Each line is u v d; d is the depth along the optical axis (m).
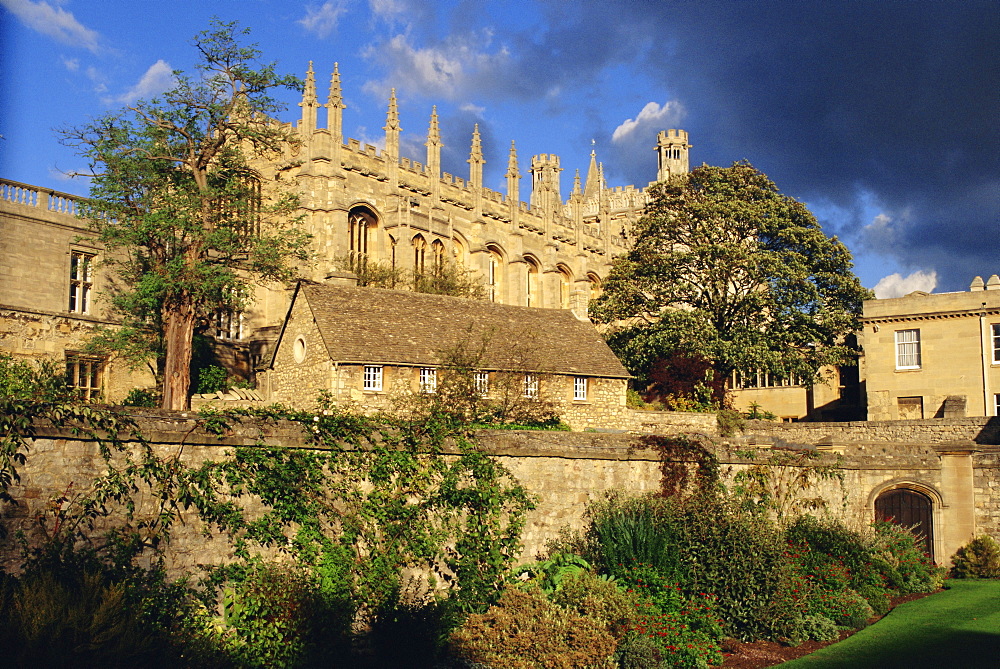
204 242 46.66
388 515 20.75
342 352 38.38
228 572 18.08
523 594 21.12
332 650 17.36
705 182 63.22
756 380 72.00
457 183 87.56
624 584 22.19
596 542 24.12
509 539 23.12
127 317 48.16
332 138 74.62
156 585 16.98
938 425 45.62
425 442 21.97
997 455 31.14
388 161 79.75
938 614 24.03
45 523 15.84
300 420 20.00
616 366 46.22
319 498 19.70
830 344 60.12
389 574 20.08
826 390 69.12
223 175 50.38
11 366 36.28
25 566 15.48
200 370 54.56
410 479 21.44
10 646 13.09
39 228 45.97
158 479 17.41
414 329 41.81
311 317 40.62
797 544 26.34
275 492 18.97
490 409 38.59
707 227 60.00
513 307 48.00
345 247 74.50
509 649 19.08
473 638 19.52
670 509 24.17
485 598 21.62
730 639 21.50
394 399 37.72
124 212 46.75
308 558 19.12
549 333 46.66
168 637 15.48
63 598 14.21
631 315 63.38
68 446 16.36
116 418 17.00
